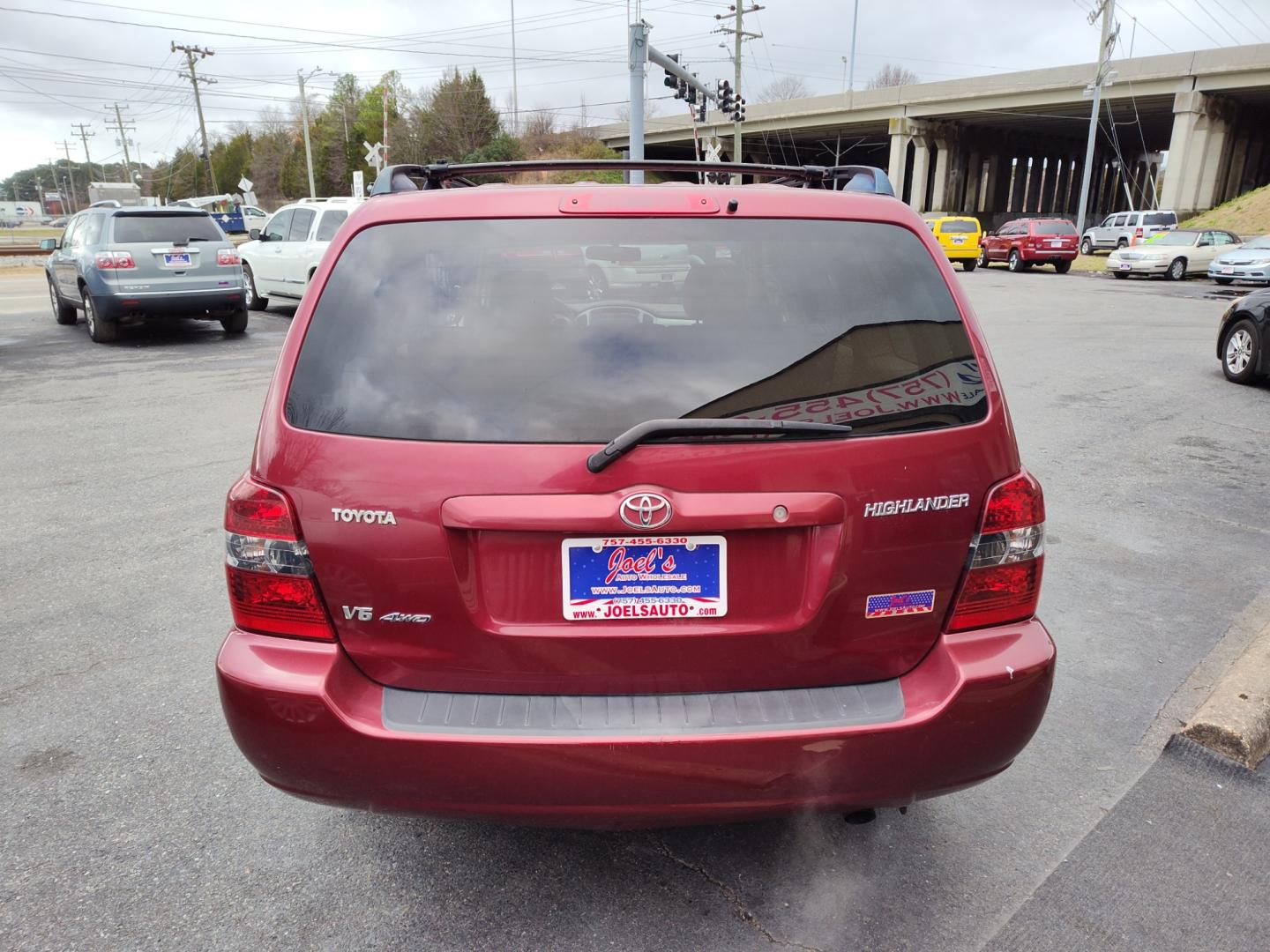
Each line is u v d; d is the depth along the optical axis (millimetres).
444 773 1941
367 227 2104
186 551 4883
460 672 1995
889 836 2635
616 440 1855
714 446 1893
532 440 1895
